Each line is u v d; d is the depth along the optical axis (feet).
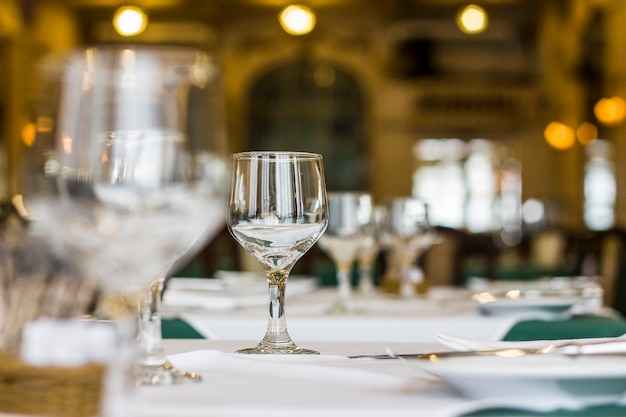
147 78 1.89
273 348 3.46
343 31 55.72
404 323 4.87
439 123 56.39
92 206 1.85
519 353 2.75
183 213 1.89
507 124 56.44
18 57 45.34
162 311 5.57
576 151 52.44
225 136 1.99
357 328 4.91
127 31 37.27
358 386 2.58
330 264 13.89
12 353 2.04
